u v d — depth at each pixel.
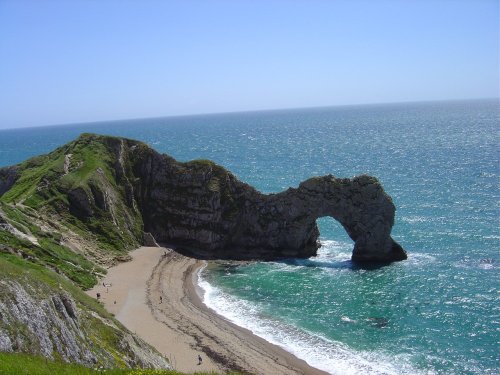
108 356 36.97
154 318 64.06
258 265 90.62
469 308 65.69
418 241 96.31
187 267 88.38
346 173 175.38
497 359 52.44
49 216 87.19
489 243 92.62
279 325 63.31
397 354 54.50
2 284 32.19
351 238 97.62
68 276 69.56
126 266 84.56
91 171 99.81
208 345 57.16
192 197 100.50
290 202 96.75
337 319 64.81
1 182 113.88
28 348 29.34
